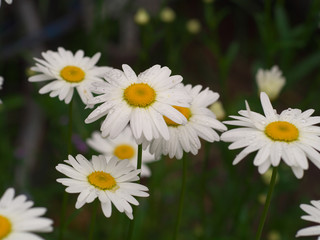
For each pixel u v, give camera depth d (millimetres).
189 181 824
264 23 886
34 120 986
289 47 852
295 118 546
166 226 827
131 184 540
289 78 840
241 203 734
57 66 616
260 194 774
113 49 1151
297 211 875
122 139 714
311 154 526
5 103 847
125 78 552
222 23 1334
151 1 1126
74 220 862
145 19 850
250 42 1285
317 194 969
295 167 525
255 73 876
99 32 911
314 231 514
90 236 563
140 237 761
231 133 538
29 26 1036
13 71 1054
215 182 968
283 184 798
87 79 613
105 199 528
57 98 793
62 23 1051
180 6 1229
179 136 559
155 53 1171
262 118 545
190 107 570
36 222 499
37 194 808
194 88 584
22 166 866
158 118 535
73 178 536
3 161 814
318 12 879
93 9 1032
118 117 534
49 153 967
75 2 1116
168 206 842
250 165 735
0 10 1053
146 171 710
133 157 706
